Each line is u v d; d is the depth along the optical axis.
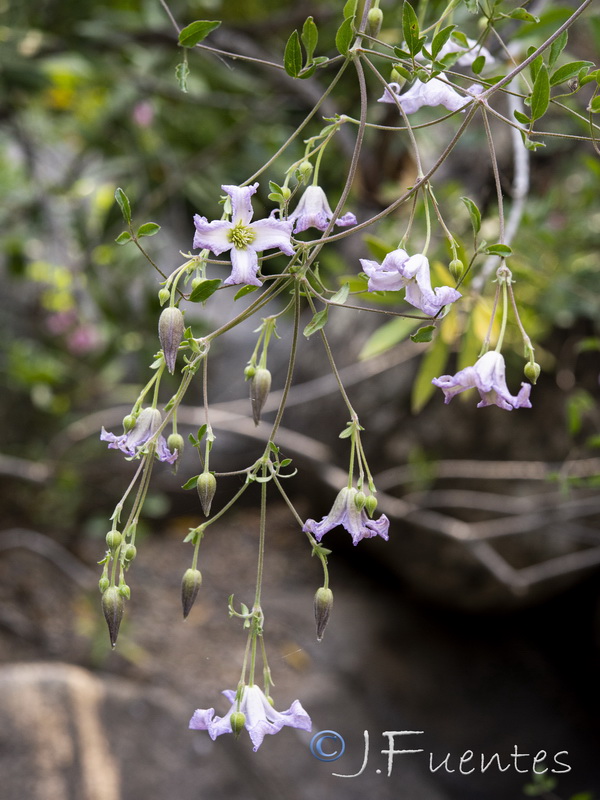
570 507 1.27
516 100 0.82
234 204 0.43
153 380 0.45
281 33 1.31
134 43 1.31
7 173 1.76
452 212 1.13
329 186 1.29
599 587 1.53
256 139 1.42
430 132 1.13
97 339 1.69
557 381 1.35
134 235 0.44
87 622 1.53
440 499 1.41
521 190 0.75
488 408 1.39
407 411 1.44
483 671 1.54
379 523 0.46
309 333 0.46
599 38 0.85
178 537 1.74
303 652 1.52
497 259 0.72
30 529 1.70
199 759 1.27
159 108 1.47
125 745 1.25
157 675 1.45
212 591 1.63
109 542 0.45
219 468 1.73
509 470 1.38
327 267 1.42
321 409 1.53
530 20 0.52
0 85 1.32
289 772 1.33
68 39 1.34
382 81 0.47
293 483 1.68
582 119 0.48
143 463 0.45
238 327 1.81
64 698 1.25
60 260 1.71
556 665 1.57
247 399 1.68
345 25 0.46
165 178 1.48
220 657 1.50
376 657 1.53
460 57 0.54
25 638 1.49
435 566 1.47
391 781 1.36
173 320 0.43
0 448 1.66
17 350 1.63
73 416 1.70
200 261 0.44
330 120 0.46
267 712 0.46
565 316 1.31
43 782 1.17
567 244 1.14
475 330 0.74
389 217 1.16
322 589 0.46
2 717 1.21
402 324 0.79
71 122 1.63
